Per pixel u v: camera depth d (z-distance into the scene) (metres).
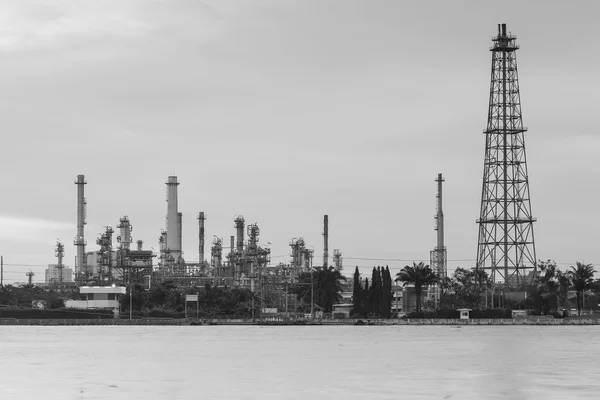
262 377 116.19
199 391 101.06
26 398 95.69
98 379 114.12
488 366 131.88
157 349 173.75
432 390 101.75
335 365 134.12
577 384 107.25
